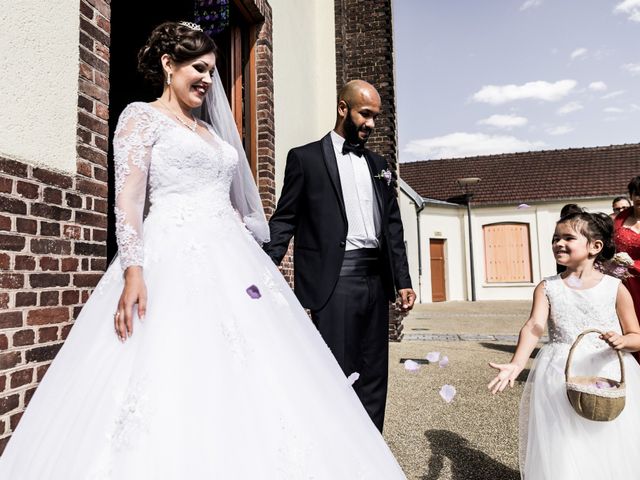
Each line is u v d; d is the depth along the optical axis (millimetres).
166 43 2002
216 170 2012
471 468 2807
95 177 2500
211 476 1329
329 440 1582
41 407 1586
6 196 1988
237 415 1469
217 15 4410
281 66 5453
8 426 1964
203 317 1656
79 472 1332
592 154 20172
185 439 1377
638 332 2018
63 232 2275
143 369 1495
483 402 4137
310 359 1840
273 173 4984
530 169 20078
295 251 2619
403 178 21391
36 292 2113
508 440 3256
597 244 2178
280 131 5328
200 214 1933
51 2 2256
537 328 2166
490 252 18594
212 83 2301
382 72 7391
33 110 2137
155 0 5453
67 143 2324
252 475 1365
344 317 2463
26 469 1433
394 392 4469
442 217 18469
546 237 18031
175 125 1963
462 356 6176
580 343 2086
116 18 5863
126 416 1402
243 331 1683
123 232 1720
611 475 1867
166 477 1308
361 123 2623
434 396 4328
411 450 3086
